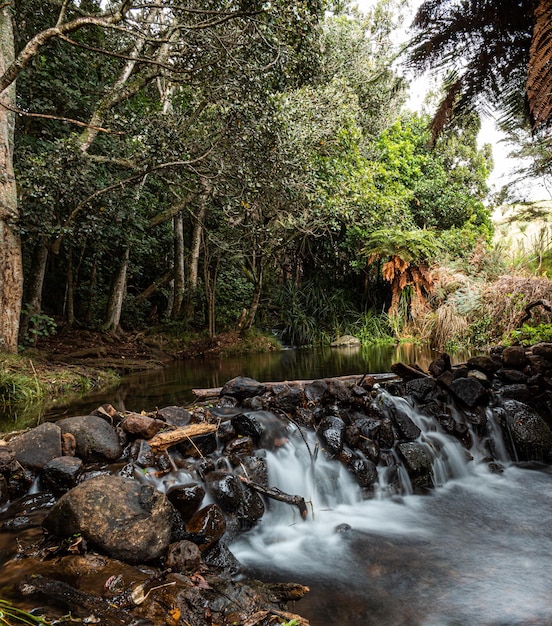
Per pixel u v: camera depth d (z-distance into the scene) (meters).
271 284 13.66
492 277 9.39
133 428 2.62
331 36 11.34
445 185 14.05
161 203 10.85
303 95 8.98
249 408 3.19
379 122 13.66
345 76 10.85
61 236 6.27
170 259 13.66
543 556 2.15
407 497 2.91
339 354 8.41
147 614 1.36
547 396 3.96
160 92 10.07
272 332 12.09
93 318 10.61
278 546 2.24
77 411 4.02
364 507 2.76
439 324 8.82
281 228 10.85
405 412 3.42
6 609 1.33
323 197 9.52
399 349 8.72
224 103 6.57
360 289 13.02
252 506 2.32
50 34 4.56
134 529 1.68
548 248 9.21
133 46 6.92
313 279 13.05
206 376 6.07
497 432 3.62
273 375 5.82
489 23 1.67
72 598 1.42
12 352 5.96
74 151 5.89
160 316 13.15
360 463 2.90
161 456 2.47
